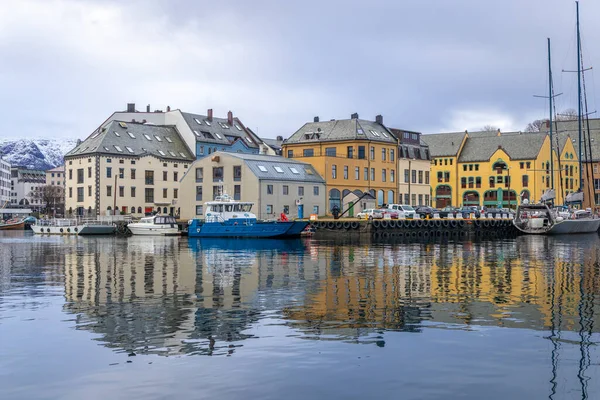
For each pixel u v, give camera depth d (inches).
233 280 1008.9
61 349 552.4
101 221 3095.5
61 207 6505.9
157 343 571.8
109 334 607.5
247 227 2423.7
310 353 534.9
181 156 3937.0
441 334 600.4
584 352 538.3
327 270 1160.8
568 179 4638.3
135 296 837.2
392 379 470.3
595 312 711.1
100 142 3565.5
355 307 743.7
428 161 3959.2
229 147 4210.1
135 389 452.4
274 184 2874.0
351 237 2517.2
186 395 440.8
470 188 4692.4
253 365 503.2
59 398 437.4
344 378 472.4
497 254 1582.2
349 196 3208.7
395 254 1573.6
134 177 3663.9
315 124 3609.7
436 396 437.7
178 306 756.0
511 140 4653.1
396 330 618.2
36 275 1103.6
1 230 4119.1
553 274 1090.7
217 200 2568.9
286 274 1092.5
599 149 4803.2
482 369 493.4
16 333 613.3
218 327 634.2
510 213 3331.7
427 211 3102.9
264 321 662.5
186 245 2022.6
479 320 666.2
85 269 1209.4
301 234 2481.5
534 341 573.6
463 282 975.0
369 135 3427.7
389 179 3555.6
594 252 1664.6
